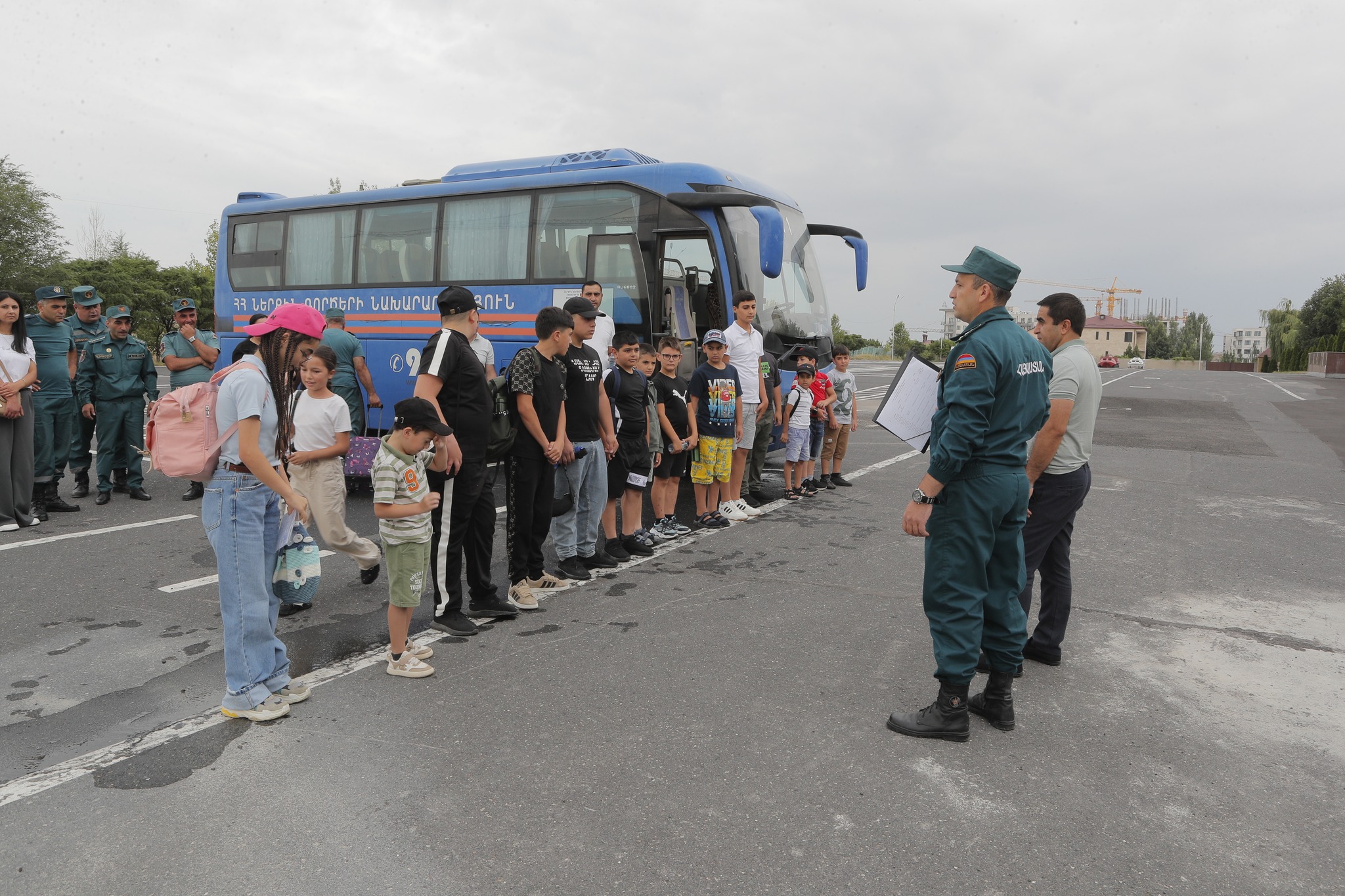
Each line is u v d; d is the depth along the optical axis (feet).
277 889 8.10
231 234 39.93
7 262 158.10
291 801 9.68
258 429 11.14
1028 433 11.31
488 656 14.26
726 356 24.25
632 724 11.69
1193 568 20.07
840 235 36.29
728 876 8.32
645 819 9.33
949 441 10.87
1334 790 10.23
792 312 31.94
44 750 10.93
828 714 12.10
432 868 8.43
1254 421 55.72
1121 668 14.07
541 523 17.39
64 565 19.60
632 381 20.18
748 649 14.61
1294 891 8.26
